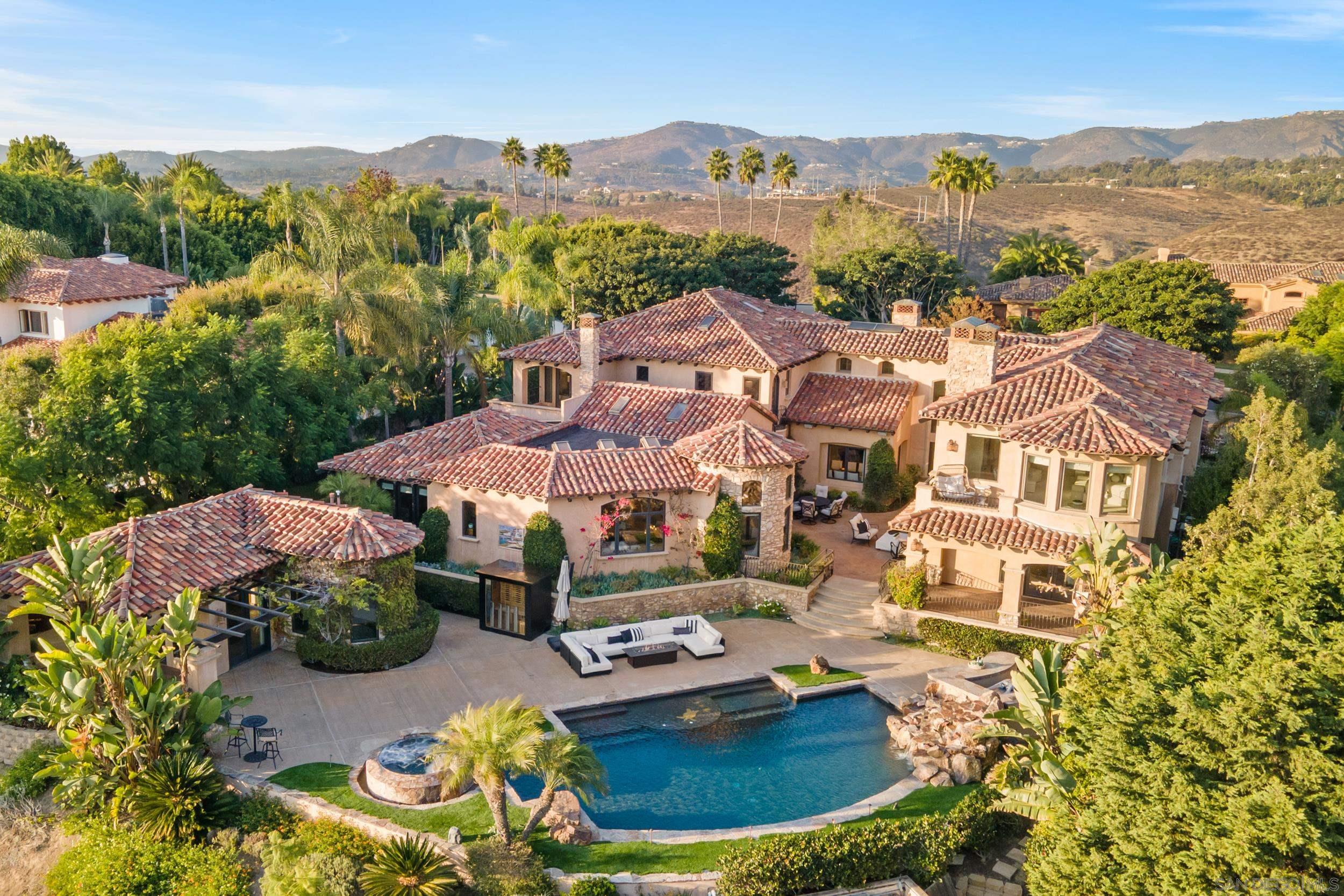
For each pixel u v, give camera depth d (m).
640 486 34.31
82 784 22.38
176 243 87.06
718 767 25.23
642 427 42.09
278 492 36.53
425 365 55.22
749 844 21.19
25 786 24.50
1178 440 31.97
